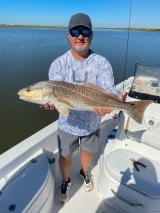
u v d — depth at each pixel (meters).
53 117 10.11
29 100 2.29
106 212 2.57
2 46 34.72
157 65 16.69
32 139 2.92
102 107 2.22
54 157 3.08
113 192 2.40
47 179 2.35
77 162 3.42
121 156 2.62
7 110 10.55
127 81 5.40
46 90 2.21
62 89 2.16
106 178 2.48
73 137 2.45
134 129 2.80
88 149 2.62
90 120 2.41
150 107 2.70
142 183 2.23
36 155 2.82
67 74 2.32
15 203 2.00
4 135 8.69
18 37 63.88
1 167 2.38
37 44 39.28
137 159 2.58
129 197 2.31
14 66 17.97
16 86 12.84
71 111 2.33
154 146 2.71
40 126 9.29
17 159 2.57
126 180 2.27
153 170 2.41
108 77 2.33
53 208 2.62
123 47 30.89
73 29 2.09
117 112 4.55
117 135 2.90
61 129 2.44
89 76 2.31
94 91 2.20
